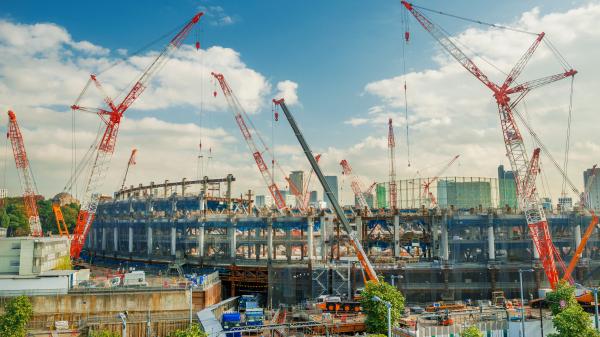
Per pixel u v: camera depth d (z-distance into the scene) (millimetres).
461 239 153125
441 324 103625
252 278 157750
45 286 113500
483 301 138875
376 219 161500
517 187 149750
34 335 101562
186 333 71562
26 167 173500
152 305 116500
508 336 100000
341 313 117438
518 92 148500
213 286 135625
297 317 117938
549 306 115562
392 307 93438
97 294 114562
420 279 144375
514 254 162000
